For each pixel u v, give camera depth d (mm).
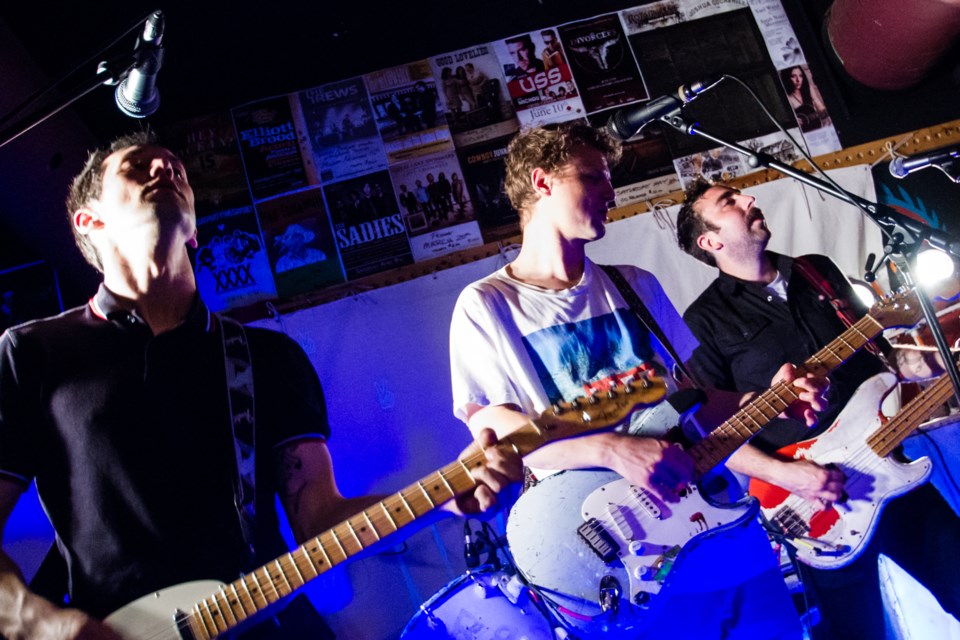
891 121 4102
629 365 2490
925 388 3170
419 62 4035
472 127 3949
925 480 2791
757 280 3432
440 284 3650
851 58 4012
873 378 2971
